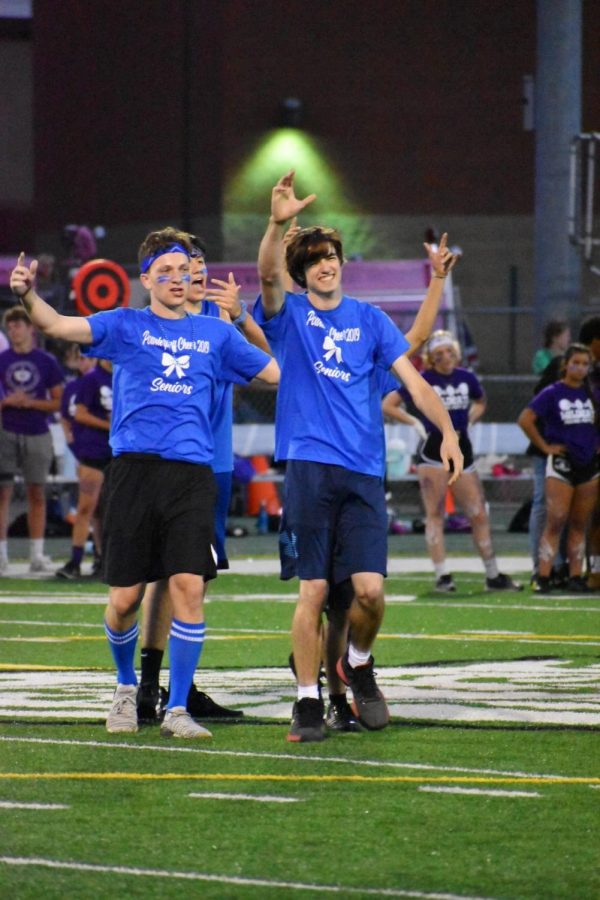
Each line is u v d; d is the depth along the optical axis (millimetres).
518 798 13750
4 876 11438
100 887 11180
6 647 24328
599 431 32656
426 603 30859
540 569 32844
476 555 42250
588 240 52312
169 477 16578
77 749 15883
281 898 10938
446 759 15383
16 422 37250
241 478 52312
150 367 16625
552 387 32406
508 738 16453
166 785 14250
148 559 16797
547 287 52781
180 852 12062
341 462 16344
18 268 16078
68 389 36062
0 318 57438
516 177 76312
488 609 29766
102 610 29766
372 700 16844
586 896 10984
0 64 91188
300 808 13383
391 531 49688
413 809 13359
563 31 52250
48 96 84000
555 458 32281
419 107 74938
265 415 54125
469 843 12305
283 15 72375
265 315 16656
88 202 81000
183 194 73875
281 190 16125
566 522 33219
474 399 32875
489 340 76625
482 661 22516
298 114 71938
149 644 17781
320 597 16422
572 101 52406
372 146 74250
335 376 16484
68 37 82375
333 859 11883
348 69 73688
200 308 18078
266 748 15945
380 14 74188
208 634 25984
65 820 12984
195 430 16688
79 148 81625
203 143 72688
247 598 31766
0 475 37250
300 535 16344
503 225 76188
